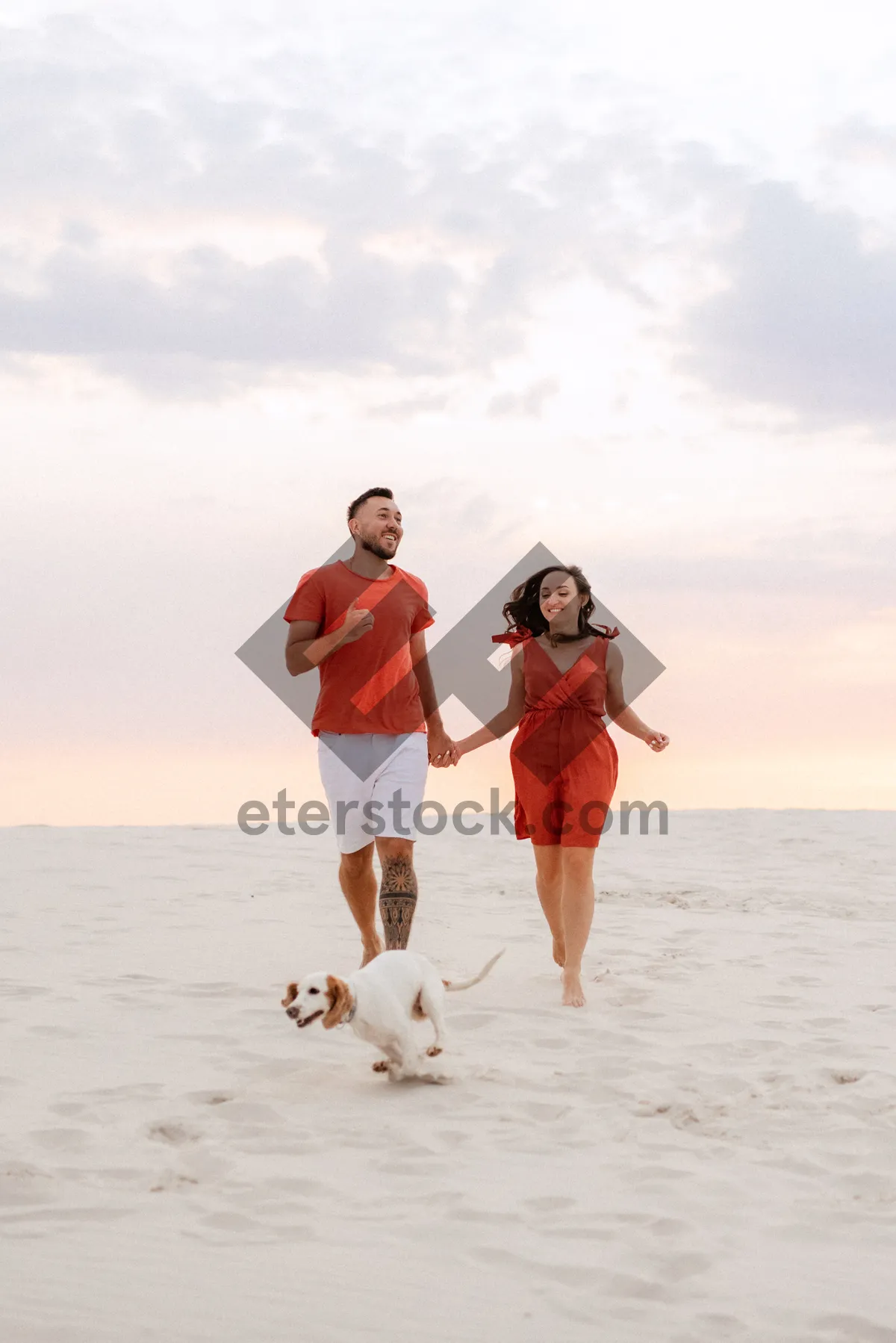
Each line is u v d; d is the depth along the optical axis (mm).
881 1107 4352
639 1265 3035
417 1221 3264
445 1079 4559
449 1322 2715
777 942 7891
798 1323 2756
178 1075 4559
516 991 6215
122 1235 3109
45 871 10195
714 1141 3979
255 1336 2615
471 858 12156
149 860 11016
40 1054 4789
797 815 15828
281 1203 3355
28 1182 3432
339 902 9094
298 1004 4180
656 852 13055
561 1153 3844
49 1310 2680
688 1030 5449
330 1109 4238
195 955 6938
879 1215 3365
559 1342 2641
